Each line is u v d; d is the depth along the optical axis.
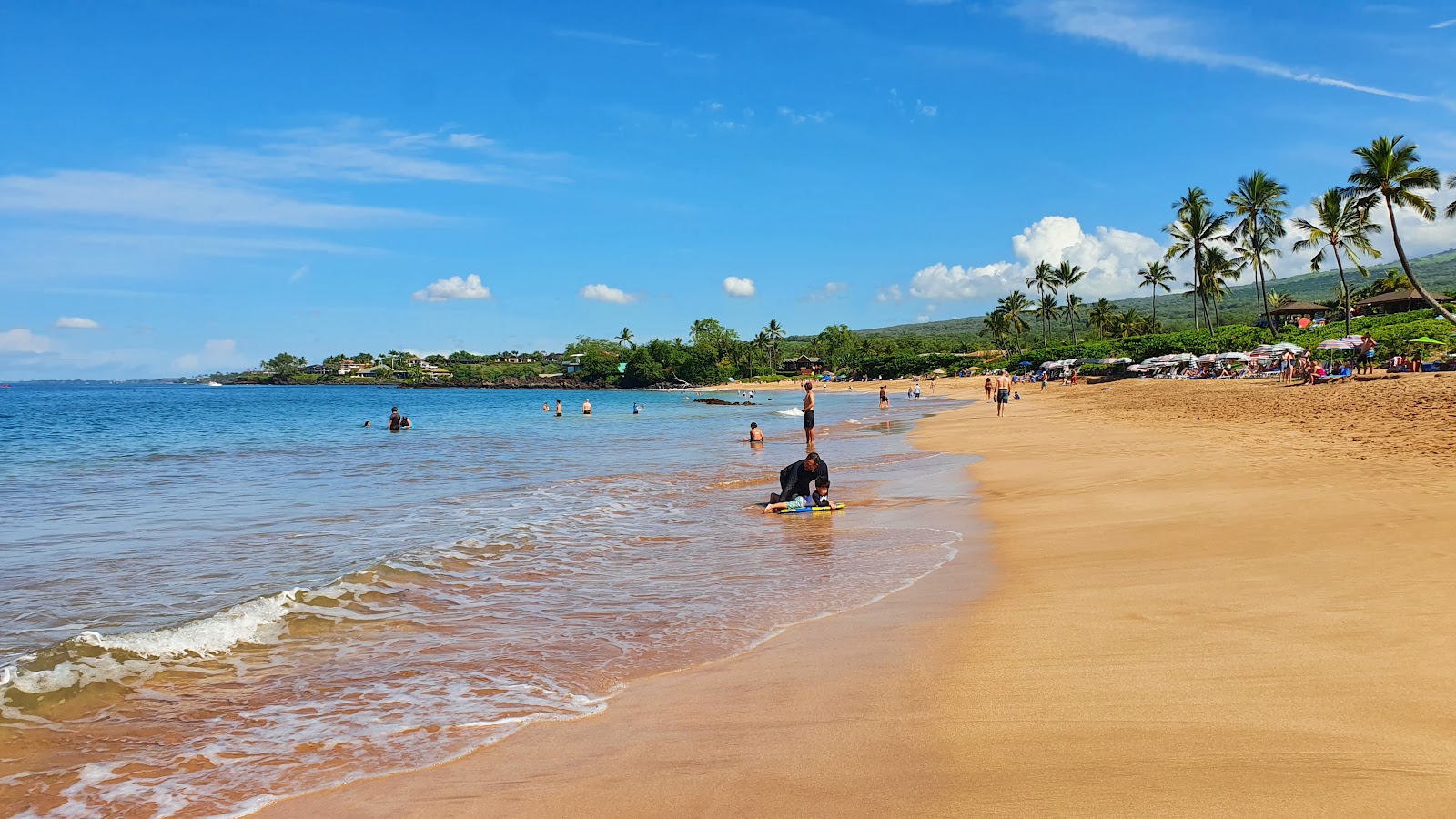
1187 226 76.81
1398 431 18.47
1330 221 66.25
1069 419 34.69
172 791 4.18
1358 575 7.08
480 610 7.73
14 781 4.29
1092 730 4.35
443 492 16.48
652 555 10.24
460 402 99.19
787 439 31.50
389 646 6.66
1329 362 49.44
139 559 10.11
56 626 7.27
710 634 6.80
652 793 3.93
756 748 4.39
